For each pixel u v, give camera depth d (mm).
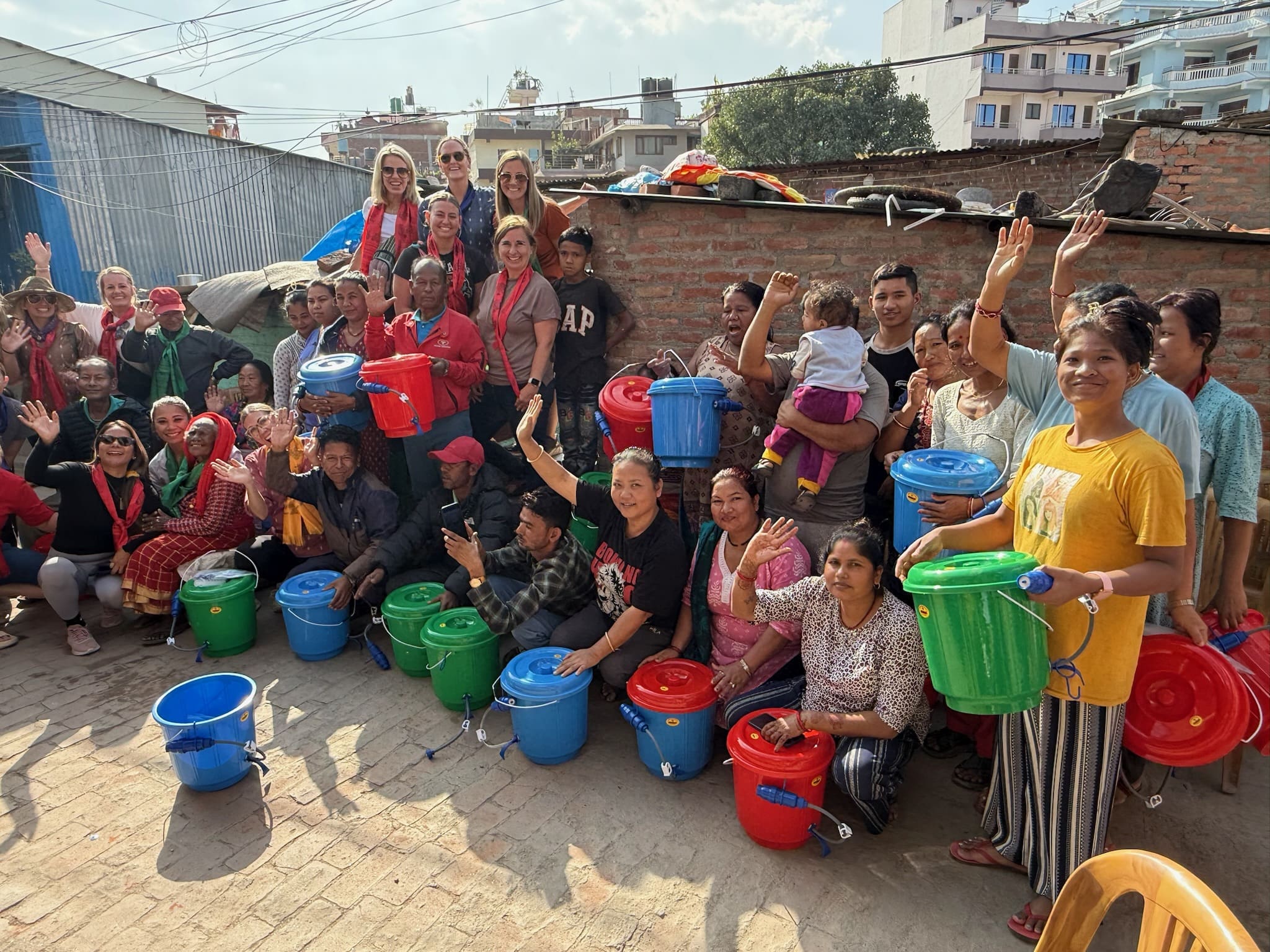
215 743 3260
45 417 4961
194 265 12938
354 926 2672
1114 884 1512
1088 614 2291
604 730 3840
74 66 16172
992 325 2820
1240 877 2814
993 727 3309
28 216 11305
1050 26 43969
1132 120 8602
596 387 5250
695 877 2863
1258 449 2885
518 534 3945
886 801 3008
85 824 3197
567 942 2596
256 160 13719
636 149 42406
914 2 47938
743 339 4395
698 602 3686
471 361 4785
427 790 3387
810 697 3236
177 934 2645
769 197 5270
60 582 4625
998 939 2566
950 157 11297
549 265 5527
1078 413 2318
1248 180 8289
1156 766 3363
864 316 5062
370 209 5758
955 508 3045
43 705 4105
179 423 5027
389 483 5387
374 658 4426
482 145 45375
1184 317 2857
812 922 2650
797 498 3791
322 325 5750
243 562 4977
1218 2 44219
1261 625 3035
